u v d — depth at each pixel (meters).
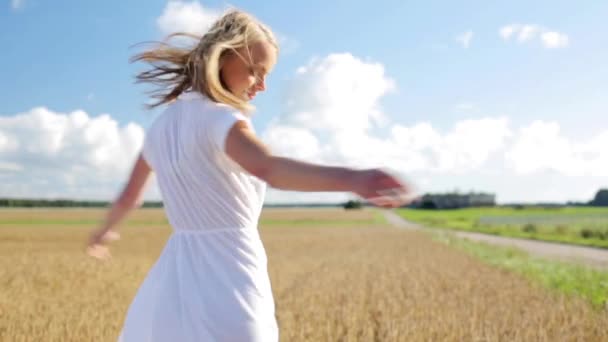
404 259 21.11
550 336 6.83
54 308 8.75
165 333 1.96
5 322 7.45
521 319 7.84
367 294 11.00
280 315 8.12
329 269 16.84
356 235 44.31
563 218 84.69
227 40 1.96
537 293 10.73
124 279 13.55
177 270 2.02
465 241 35.44
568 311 8.42
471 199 162.00
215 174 1.96
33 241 33.72
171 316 1.96
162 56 2.14
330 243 33.50
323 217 107.94
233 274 1.97
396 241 35.66
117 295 10.76
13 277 13.66
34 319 7.75
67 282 12.77
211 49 1.94
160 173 2.13
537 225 51.75
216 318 1.92
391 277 14.27
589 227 42.75
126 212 2.44
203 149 1.94
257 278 2.00
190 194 2.01
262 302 1.98
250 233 2.04
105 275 14.31
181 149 2.02
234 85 2.05
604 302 9.30
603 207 139.88
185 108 2.05
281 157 1.66
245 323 1.92
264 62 2.04
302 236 42.75
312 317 8.04
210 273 1.98
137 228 57.44
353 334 6.73
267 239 38.19
